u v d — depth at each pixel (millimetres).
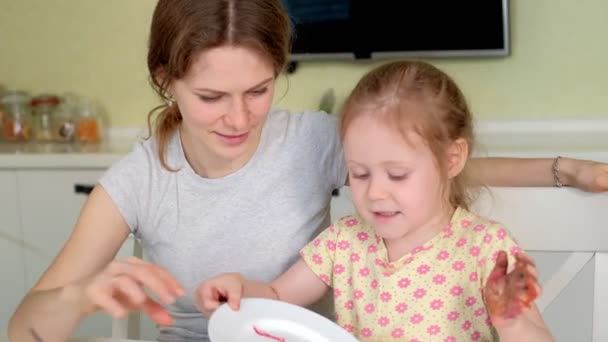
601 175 1168
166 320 944
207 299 1096
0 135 2998
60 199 2654
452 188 1186
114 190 1275
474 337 1113
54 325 1010
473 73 2703
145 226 1321
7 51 3109
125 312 952
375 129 1062
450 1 2607
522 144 2438
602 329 1206
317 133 1355
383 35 2705
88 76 3047
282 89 2826
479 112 2721
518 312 836
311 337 1006
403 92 1085
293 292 1233
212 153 1269
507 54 2609
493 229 1105
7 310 2777
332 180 1366
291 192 1320
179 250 1315
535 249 1235
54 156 2621
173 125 1323
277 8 1136
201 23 1061
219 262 1316
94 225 1259
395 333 1135
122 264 966
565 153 2287
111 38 2998
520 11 2633
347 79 2811
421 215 1083
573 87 2645
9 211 2709
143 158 1316
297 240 1317
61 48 3055
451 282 1114
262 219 1311
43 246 2703
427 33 2662
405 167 1057
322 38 2762
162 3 1141
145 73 2990
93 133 2939
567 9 2604
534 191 1228
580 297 2057
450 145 1110
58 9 3031
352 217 1233
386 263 1155
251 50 1074
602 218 1202
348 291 1205
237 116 1114
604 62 2605
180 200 1304
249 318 1035
